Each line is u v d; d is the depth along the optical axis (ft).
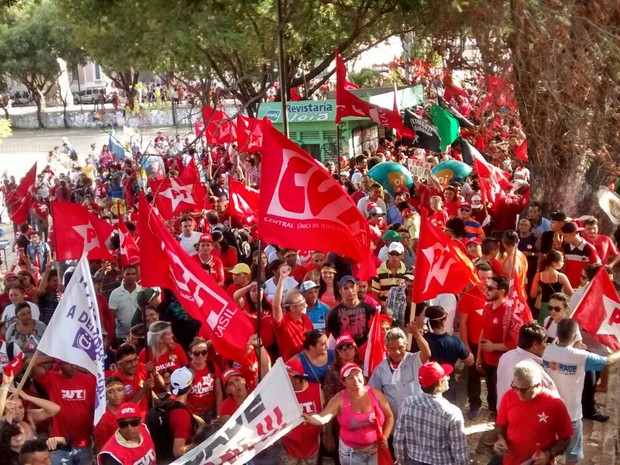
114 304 35.19
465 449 20.29
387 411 22.33
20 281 36.63
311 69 95.55
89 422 24.88
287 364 24.79
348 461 22.15
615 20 36.81
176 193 52.13
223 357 27.32
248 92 89.92
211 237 39.55
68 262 44.91
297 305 28.17
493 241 33.71
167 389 24.72
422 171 57.72
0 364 28.14
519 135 49.01
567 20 34.94
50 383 25.03
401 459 20.99
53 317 22.97
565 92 38.34
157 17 56.29
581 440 24.13
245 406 20.61
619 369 34.76
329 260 35.86
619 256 36.09
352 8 66.95
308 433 24.58
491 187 45.37
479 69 40.57
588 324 26.43
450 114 56.44
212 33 54.03
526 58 37.40
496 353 28.43
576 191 43.21
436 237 25.96
